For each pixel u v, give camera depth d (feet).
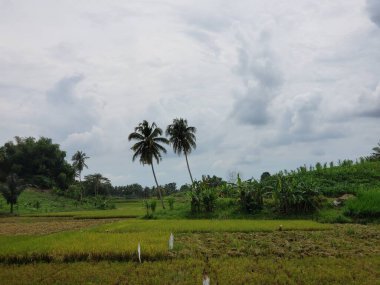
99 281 54.03
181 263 63.46
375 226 112.78
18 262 69.00
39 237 95.76
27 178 479.41
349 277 53.83
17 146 501.15
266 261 64.03
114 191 588.91
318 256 68.74
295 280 52.90
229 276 54.65
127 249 70.03
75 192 404.36
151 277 55.21
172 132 215.51
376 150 223.30
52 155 508.12
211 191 153.38
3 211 262.67
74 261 68.13
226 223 118.73
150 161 206.08
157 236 89.61
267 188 156.46
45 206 318.45
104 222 157.38
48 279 55.77
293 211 138.72
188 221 131.23
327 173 181.57
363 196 132.26
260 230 101.09
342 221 124.88
